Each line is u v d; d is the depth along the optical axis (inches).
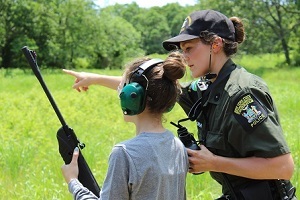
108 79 137.9
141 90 91.7
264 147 100.8
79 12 1740.9
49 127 353.4
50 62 1718.8
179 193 95.6
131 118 96.4
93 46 1819.6
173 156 94.3
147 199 89.1
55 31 1699.1
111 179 88.7
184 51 108.9
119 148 89.6
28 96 562.3
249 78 105.9
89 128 351.6
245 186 108.3
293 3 1598.2
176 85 94.4
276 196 107.0
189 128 343.6
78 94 574.2
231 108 104.0
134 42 2112.5
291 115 434.3
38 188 208.5
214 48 107.2
